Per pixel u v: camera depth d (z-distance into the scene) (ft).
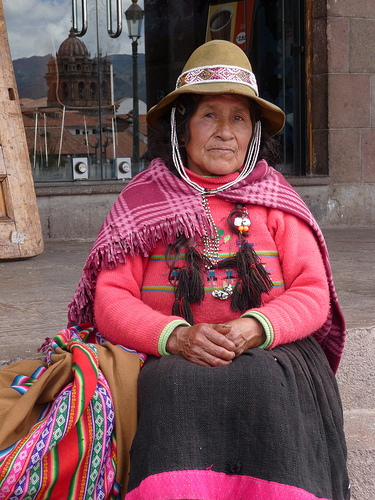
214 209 5.51
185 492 4.08
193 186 5.57
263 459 4.19
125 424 4.60
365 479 5.99
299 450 4.27
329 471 4.61
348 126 18.58
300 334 5.04
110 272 5.31
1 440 4.09
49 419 4.19
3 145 12.41
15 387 4.62
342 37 18.13
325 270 5.66
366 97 18.58
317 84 18.45
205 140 5.49
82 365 4.37
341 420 5.06
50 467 4.20
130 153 18.07
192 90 5.32
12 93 12.58
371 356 6.98
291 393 4.46
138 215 5.36
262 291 5.21
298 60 18.72
